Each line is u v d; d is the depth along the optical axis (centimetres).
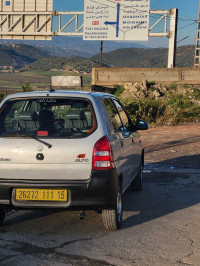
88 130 494
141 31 3794
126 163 589
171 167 1020
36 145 487
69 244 473
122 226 546
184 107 2509
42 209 489
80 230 527
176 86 2888
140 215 602
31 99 529
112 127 539
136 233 515
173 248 461
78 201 480
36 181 487
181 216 595
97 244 473
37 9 4119
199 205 662
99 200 480
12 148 491
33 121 504
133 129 701
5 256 436
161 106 2262
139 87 2802
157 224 555
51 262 420
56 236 502
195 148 1310
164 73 3002
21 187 488
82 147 482
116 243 477
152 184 832
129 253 445
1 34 4297
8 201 490
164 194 742
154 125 2023
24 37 4272
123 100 2339
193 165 1045
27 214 602
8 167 491
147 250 455
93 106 512
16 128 505
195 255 441
